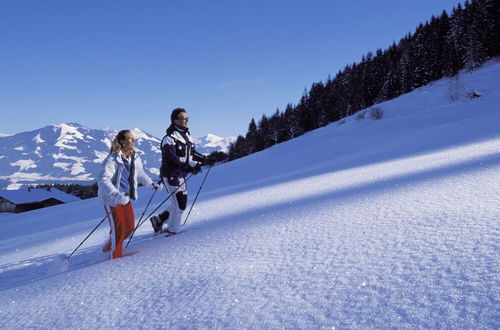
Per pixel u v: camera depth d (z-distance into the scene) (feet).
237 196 27.32
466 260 5.97
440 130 52.85
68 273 10.72
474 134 38.73
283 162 70.08
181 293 7.04
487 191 10.82
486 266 5.58
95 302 7.45
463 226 7.80
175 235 14.40
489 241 6.60
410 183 15.33
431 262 6.19
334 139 104.06
